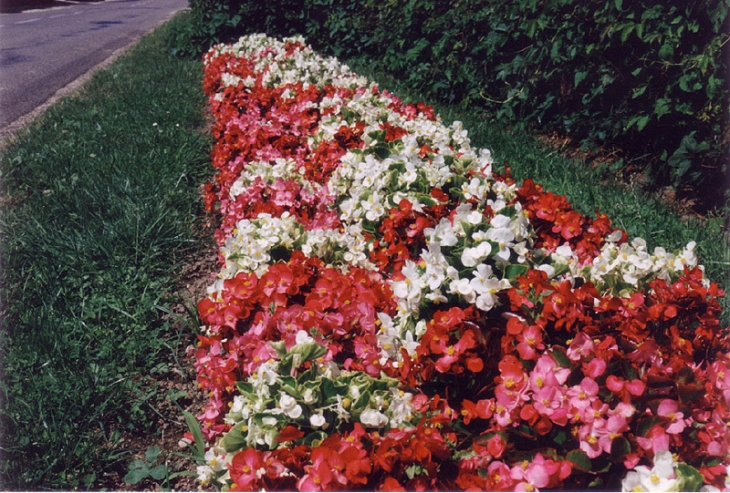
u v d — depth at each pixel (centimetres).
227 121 518
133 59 1142
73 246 395
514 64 666
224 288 249
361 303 228
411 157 353
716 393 181
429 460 168
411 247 290
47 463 250
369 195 316
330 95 554
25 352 309
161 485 256
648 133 529
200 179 552
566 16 595
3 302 349
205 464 236
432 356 198
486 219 254
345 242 293
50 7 2900
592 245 271
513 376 178
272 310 234
